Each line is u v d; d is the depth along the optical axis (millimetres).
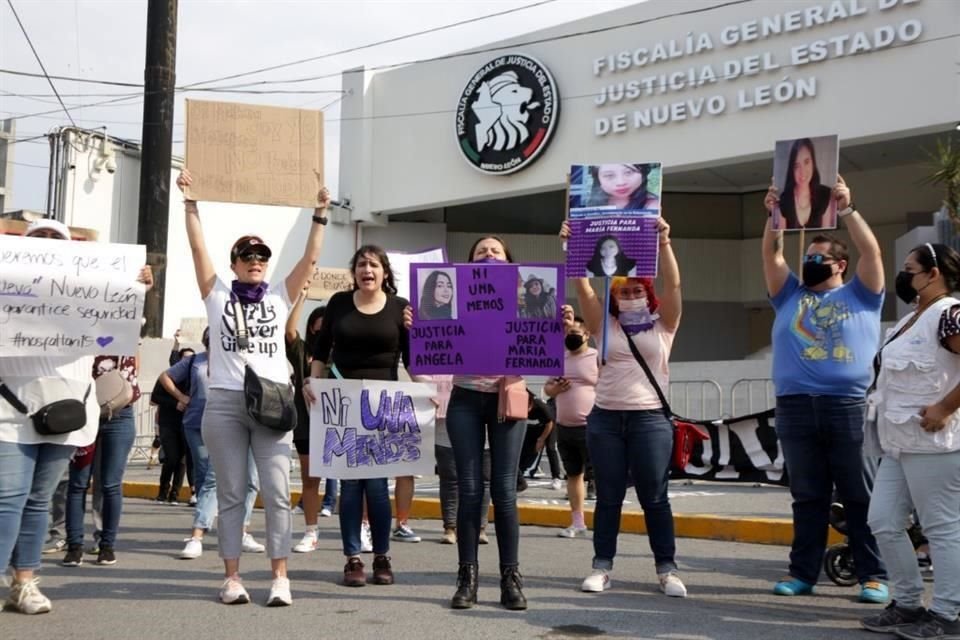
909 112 18172
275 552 5629
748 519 8750
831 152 5828
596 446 6207
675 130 21219
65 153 20391
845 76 18969
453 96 24766
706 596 6070
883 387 5156
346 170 26266
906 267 5246
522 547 8273
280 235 24094
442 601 5785
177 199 22047
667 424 6121
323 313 7156
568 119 22797
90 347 5410
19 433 5211
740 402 16188
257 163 5902
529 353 5719
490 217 27906
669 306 6027
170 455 11945
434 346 5789
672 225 27469
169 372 8805
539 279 5785
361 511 6395
